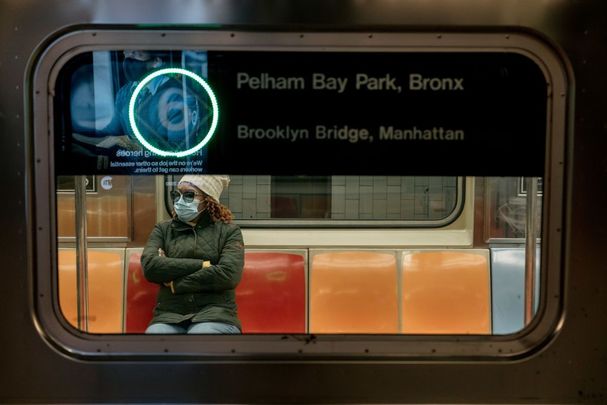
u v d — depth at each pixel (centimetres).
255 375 200
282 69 194
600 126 196
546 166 197
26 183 196
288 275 345
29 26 192
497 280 351
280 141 196
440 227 362
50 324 199
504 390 201
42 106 194
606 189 197
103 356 199
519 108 195
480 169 197
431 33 193
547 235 199
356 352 200
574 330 200
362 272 347
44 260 198
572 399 201
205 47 193
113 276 336
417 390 200
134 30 193
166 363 199
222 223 296
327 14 192
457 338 202
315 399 201
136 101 195
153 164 198
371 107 195
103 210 341
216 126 196
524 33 193
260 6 192
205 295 280
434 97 195
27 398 200
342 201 359
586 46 194
